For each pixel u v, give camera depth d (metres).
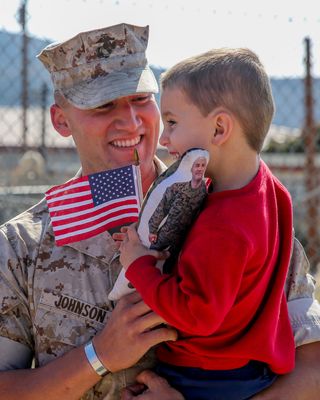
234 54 2.96
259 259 2.90
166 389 3.10
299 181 13.92
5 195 10.41
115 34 3.63
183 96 2.95
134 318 3.11
